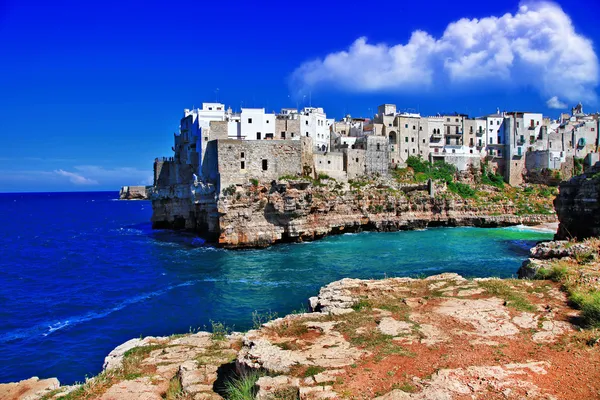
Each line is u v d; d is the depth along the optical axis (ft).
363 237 261.85
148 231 332.19
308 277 158.81
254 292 140.15
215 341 76.74
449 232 281.74
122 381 60.39
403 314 73.51
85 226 393.29
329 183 279.08
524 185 368.48
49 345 103.76
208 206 248.52
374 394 46.03
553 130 403.34
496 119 392.06
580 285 84.94
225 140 239.91
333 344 60.54
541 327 65.41
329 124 406.41
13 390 62.39
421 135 373.61
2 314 126.52
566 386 47.03
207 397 52.80
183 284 154.51
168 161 333.42
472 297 83.20
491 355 55.52
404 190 312.71
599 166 186.60
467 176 363.76
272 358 55.11
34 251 246.06
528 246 222.89
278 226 242.58
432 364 53.11
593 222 177.68
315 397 45.52
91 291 151.43
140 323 116.37
